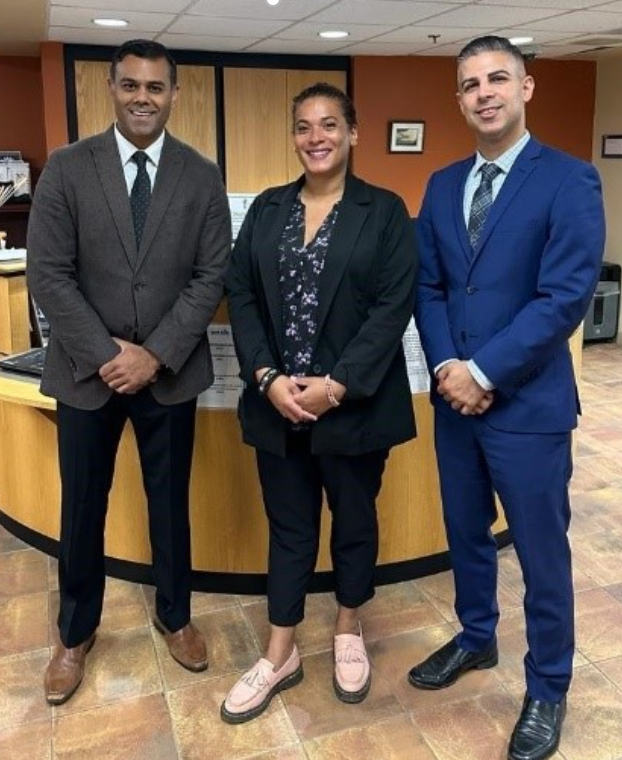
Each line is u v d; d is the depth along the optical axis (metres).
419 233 1.85
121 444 2.46
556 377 1.69
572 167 1.60
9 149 6.07
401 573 2.58
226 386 2.35
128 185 1.83
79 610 2.04
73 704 2.00
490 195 1.68
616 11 4.43
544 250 1.61
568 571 1.77
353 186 1.83
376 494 2.00
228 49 5.73
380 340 1.76
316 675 2.11
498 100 1.59
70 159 1.81
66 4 4.13
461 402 1.68
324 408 1.76
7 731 1.91
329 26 4.85
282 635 2.01
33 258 1.81
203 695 2.03
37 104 6.08
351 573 2.01
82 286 1.87
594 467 3.56
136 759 1.81
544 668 1.80
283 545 1.98
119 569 2.60
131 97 1.75
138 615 2.40
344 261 1.76
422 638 2.27
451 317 1.78
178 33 5.05
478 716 1.94
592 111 6.52
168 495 2.03
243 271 1.92
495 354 1.62
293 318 1.82
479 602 2.02
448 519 1.94
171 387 1.93
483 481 1.88
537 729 1.79
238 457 2.41
